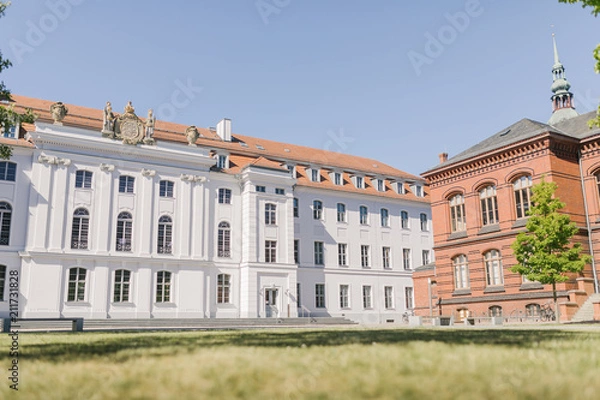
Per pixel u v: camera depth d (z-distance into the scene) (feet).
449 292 120.16
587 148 105.81
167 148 137.39
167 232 134.62
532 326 74.28
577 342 30.07
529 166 106.32
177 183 138.00
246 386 15.57
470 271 115.44
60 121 124.88
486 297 110.32
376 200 177.37
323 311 157.48
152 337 42.86
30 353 26.55
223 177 147.02
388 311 170.60
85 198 124.77
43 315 115.03
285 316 143.74
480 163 116.57
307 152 181.27
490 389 14.66
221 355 23.48
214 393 14.87
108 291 123.75
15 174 118.93
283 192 152.56
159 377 17.34
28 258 116.26
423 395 14.14
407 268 179.73
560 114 217.56
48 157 121.60
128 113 133.18
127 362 21.57
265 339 35.88
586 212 104.32
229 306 140.77
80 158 125.49
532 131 111.04
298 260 156.66
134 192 131.75
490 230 111.96
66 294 118.93
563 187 103.04
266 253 146.00
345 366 19.16
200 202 140.36
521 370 17.89
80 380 17.31
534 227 89.66
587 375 16.70
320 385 15.58
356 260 168.55
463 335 38.55
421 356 22.08
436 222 126.41
